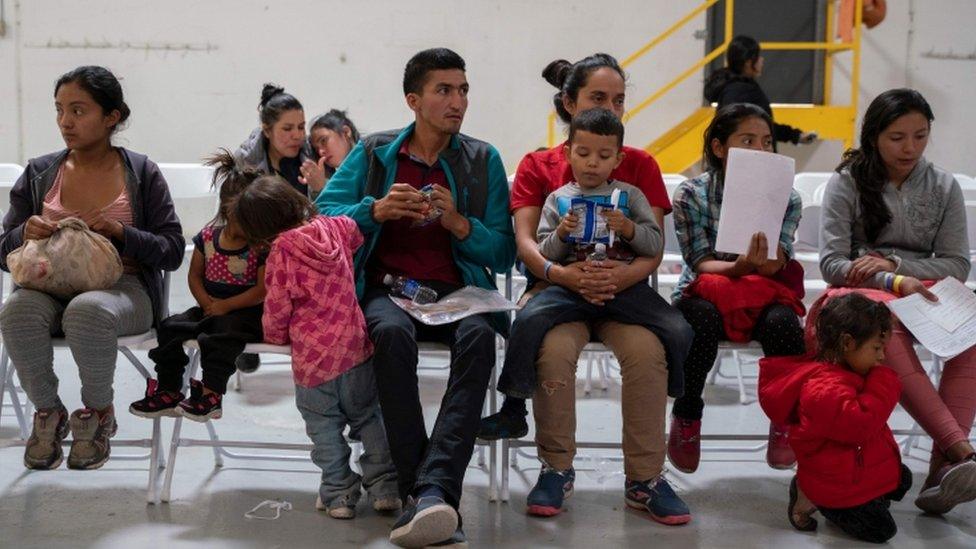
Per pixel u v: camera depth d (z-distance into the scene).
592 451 3.21
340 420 2.61
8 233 2.78
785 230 2.86
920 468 3.06
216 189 4.02
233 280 2.71
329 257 2.51
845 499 2.44
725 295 2.73
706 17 6.85
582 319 2.67
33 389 2.59
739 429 3.46
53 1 6.48
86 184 2.85
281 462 3.04
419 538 2.30
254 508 2.63
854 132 6.59
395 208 2.61
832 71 6.98
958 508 2.71
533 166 2.89
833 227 2.93
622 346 2.59
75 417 2.59
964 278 2.89
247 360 3.87
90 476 2.87
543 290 2.69
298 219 2.63
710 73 6.93
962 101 7.00
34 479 2.83
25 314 2.55
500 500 2.73
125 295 2.69
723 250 2.72
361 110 6.71
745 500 2.77
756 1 6.91
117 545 2.37
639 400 2.59
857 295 2.49
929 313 2.66
